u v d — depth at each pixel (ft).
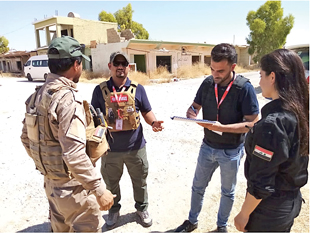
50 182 6.25
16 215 10.16
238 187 11.93
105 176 9.40
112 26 98.99
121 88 9.04
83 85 51.60
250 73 85.97
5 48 135.13
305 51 26.48
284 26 105.09
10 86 50.14
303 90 4.83
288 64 4.81
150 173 13.47
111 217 9.61
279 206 5.09
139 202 9.74
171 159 15.12
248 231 5.57
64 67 5.99
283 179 5.04
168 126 21.58
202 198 9.04
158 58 79.56
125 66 8.77
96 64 76.28
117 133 8.98
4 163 14.87
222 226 8.77
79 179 5.58
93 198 6.51
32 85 52.19
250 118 7.63
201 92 8.68
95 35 94.12
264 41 107.24
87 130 6.36
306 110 4.87
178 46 83.97
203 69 81.35
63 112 5.51
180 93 38.75
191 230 9.12
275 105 4.97
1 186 12.30
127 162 9.30
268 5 105.60
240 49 121.60
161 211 10.44
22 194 11.62
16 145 17.75
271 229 5.24
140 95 9.30
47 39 92.89
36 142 5.95
